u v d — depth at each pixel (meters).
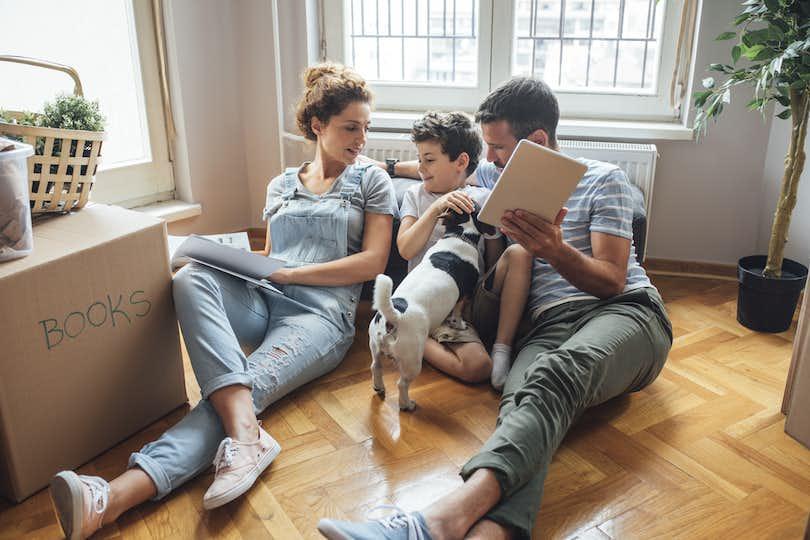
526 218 1.62
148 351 1.71
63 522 1.34
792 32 1.94
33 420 1.47
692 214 2.76
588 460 1.62
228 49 3.03
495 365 1.89
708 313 2.42
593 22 2.72
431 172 2.08
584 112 2.83
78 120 1.68
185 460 1.49
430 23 2.88
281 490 1.52
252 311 1.89
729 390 1.91
